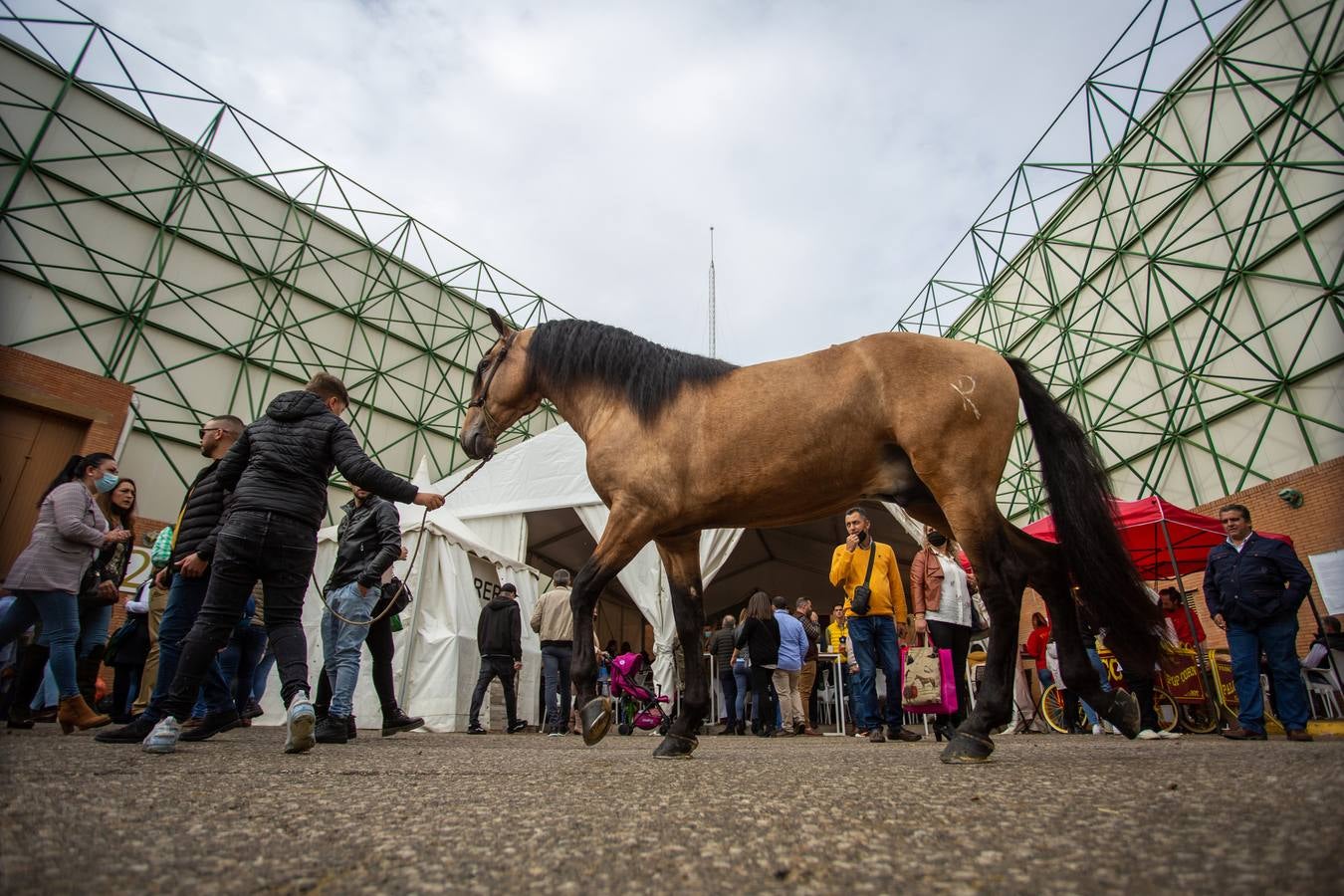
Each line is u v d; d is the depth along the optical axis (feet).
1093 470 8.79
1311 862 3.09
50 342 44.86
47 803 5.24
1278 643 15.80
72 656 13.16
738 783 6.58
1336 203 37.99
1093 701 8.62
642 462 9.59
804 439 8.85
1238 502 40.45
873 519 38.73
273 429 10.91
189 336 51.78
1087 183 55.47
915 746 15.23
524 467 37.09
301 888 3.25
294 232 61.16
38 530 12.97
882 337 9.02
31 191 45.62
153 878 3.37
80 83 48.80
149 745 9.82
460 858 3.79
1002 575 8.07
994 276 66.49
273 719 23.97
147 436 48.11
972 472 8.22
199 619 10.24
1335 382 37.81
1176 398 46.44
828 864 3.54
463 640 26.86
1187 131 47.37
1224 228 44.14
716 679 35.86
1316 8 40.06
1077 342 55.83
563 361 11.12
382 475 10.70
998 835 4.01
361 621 16.05
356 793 6.07
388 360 66.08
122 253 49.44
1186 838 3.68
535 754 11.63
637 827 4.53
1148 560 28.60
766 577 53.78
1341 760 6.72
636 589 33.04
